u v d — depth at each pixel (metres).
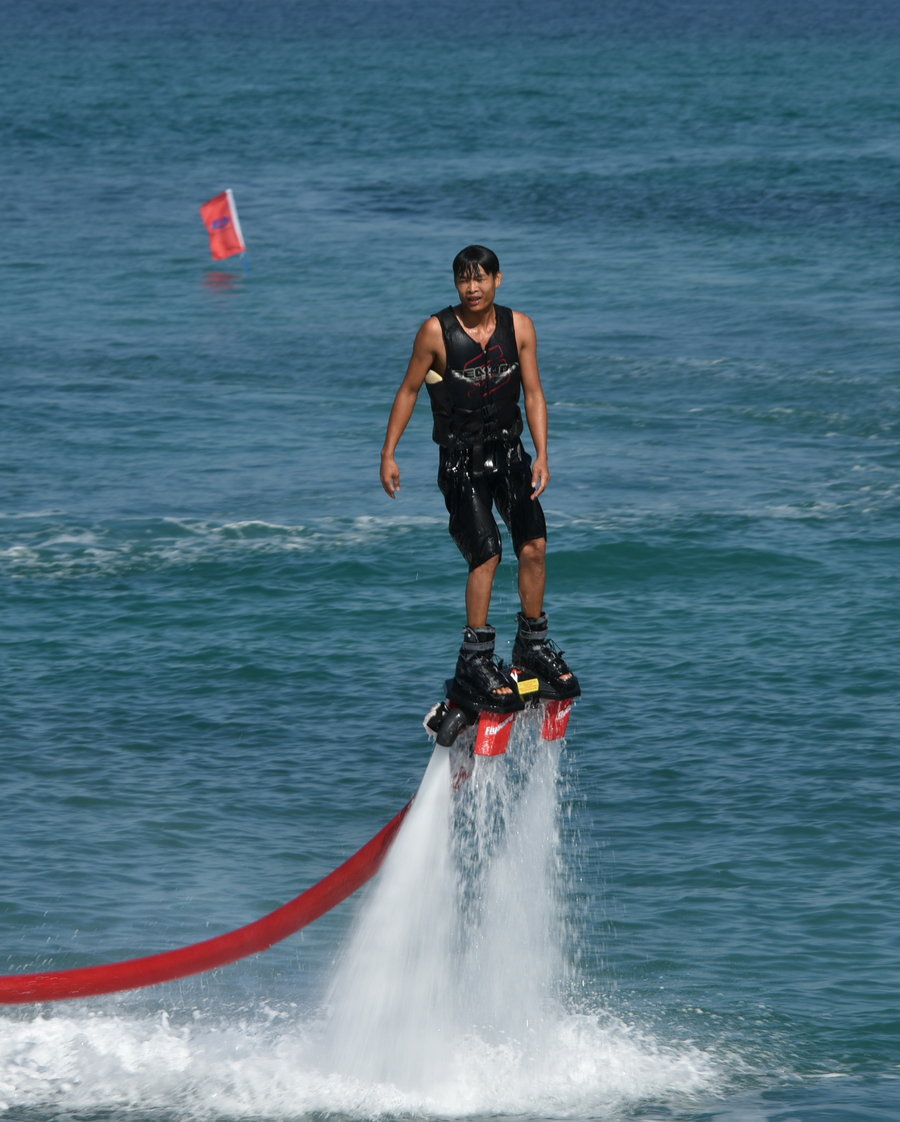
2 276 184.00
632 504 100.31
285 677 70.69
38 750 61.22
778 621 78.75
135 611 80.88
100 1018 44.22
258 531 95.00
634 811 56.12
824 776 58.78
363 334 154.62
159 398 129.38
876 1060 42.06
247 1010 44.56
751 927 48.22
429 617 80.19
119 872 51.16
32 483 104.94
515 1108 39.84
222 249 191.38
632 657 73.56
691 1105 39.94
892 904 49.47
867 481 105.88
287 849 53.22
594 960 46.44
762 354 142.75
